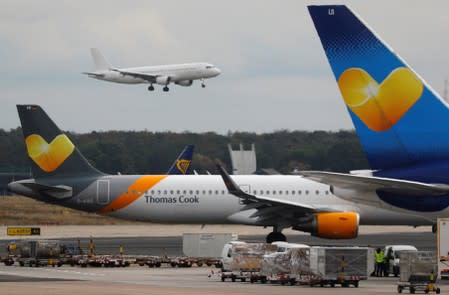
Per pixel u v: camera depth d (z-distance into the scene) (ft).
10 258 583.99
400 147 412.36
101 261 569.23
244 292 382.22
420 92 409.28
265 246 465.88
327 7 410.72
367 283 455.63
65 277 473.67
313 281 425.69
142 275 496.23
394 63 409.28
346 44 410.72
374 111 411.95
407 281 403.34
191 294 366.84
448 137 408.87
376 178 410.72
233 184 644.69
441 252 435.94
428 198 414.41
